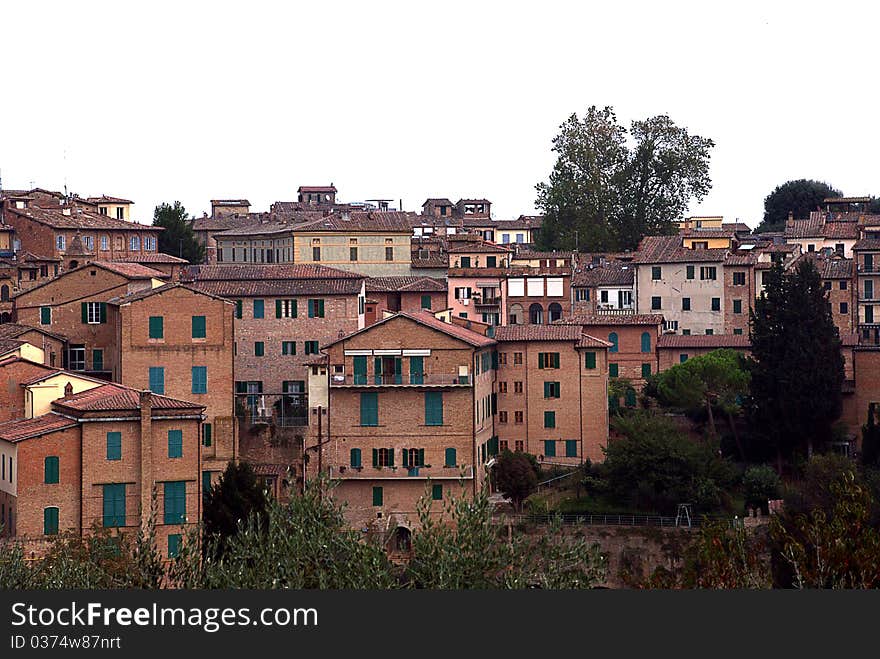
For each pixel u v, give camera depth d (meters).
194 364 133.50
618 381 162.50
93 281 147.62
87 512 110.56
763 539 119.81
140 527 92.75
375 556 65.56
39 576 73.69
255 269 157.62
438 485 137.50
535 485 138.12
